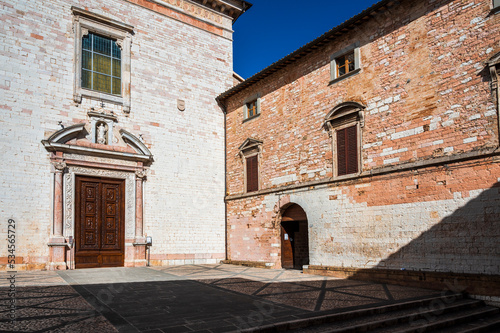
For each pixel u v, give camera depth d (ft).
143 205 61.87
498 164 34.65
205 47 73.26
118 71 62.34
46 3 56.18
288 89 58.49
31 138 52.80
